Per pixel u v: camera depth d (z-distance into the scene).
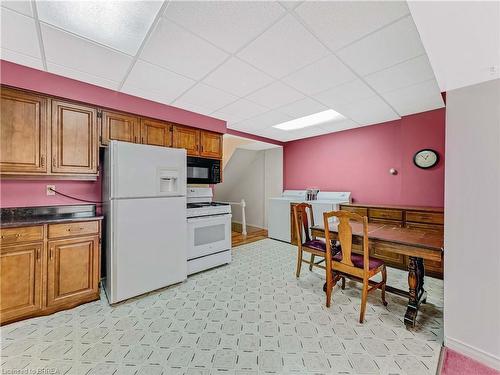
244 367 1.48
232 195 6.84
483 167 1.55
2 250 1.84
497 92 1.50
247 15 1.43
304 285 2.67
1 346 1.65
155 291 2.51
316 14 1.43
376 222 3.37
